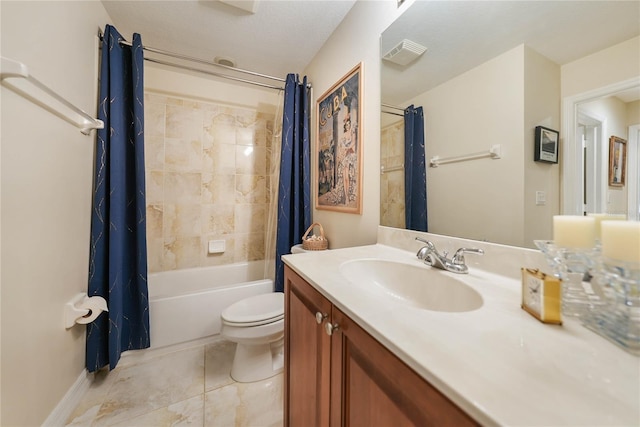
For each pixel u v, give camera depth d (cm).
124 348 150
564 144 63
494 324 48
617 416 27
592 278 48
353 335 55
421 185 105
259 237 261
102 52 142
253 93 253
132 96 156
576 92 61
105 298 138
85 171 129
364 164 140
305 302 82
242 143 251
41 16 93
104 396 126
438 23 96
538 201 68
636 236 39
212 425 110
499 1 78
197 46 185
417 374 39
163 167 219
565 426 26
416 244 106
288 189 201
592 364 36
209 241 238
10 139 78
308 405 79
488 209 80
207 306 174
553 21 65
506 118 75
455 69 90
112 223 140
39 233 93
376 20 128
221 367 150
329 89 172
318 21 159
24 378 85
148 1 143
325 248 168
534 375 33
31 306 89
